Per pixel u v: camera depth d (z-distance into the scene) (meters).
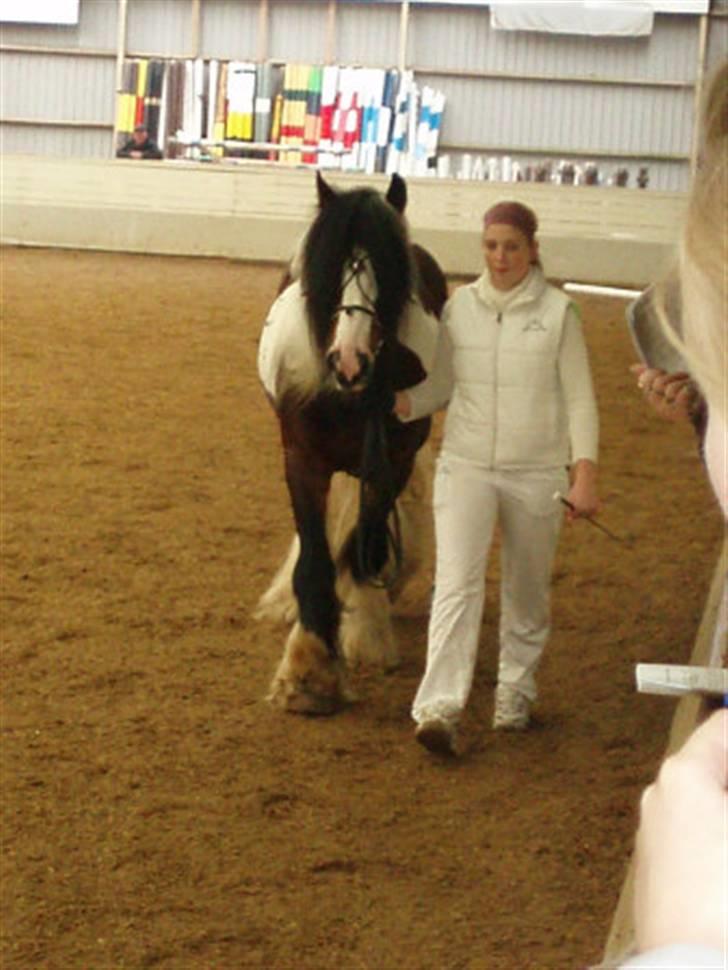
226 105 25.94
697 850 0.77
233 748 6.17
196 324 15.84
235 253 22.73
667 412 3.43
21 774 5.80
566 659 7.29
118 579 8.12
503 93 26.14
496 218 5.93
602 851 5.37
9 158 23.11
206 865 5.19
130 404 12.09
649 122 26.02
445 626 6.01
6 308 16.11
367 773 6.00
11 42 26.56
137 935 4.72
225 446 11.00
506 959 4.65
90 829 5.40
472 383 6.00
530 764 6.11
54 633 7.30
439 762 6.11
